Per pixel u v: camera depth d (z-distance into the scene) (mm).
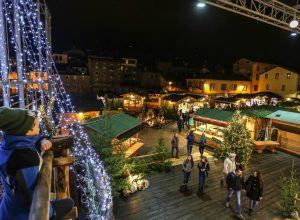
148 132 23938
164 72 52469
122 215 9148
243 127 14547
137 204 9977
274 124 18547
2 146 1661
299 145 17016
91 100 31641
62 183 3201
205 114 19891
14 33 6883
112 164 9930
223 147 15047
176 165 14656
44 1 11148
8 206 1634
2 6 6035
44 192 1566
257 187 8992
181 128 24281
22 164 1560
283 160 15805
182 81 48938
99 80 48469
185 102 33844
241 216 9141
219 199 10547
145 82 51812
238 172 9172
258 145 16734
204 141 15742
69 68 46875
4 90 6215
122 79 51594
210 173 13469
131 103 37031
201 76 44219
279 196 10930
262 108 21781
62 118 12336
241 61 49781
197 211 9602
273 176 13234
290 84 42000
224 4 10664
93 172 9117
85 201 8859
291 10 12266
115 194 9656
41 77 9758
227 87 44188
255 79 46562
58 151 3055
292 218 9234
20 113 1682
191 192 11164
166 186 11719
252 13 11430
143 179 11773
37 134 1817
